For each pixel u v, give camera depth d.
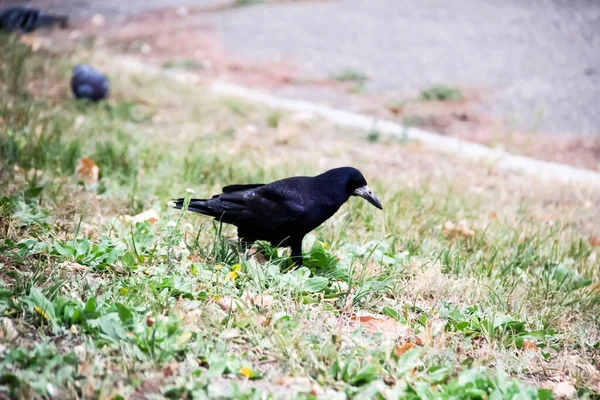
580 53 16.97
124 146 8.97
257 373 4.17
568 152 12.23
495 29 19.00
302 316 5.09
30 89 11.95
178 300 5.03
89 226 6.38
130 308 4.62
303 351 4.47
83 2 25.16
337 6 22.66
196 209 5.96
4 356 3.99
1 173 7.44
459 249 6.97
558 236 7.87
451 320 5.37
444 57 17.19
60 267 5.27
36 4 24.67
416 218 7.81
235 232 6.79
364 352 4.57
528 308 5.89
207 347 4.37
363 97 14.95
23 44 14.38
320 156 10.67
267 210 5.79
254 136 11.46
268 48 18.56
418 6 21.86
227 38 19.53
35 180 7.16
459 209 8.48
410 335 5.05
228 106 13.01
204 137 10.82
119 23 21.92
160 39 19.44
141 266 5.46
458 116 13.79
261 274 5.52
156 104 12.59
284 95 15.02
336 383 4.18
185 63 16.95
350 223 7.41
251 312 4.86
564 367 4.97
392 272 6.12
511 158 11.65
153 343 4.20
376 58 17.44
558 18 19.61
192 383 3.95
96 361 4.03
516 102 14.45
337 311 5.27
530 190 9.91
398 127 12.97
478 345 5.14
